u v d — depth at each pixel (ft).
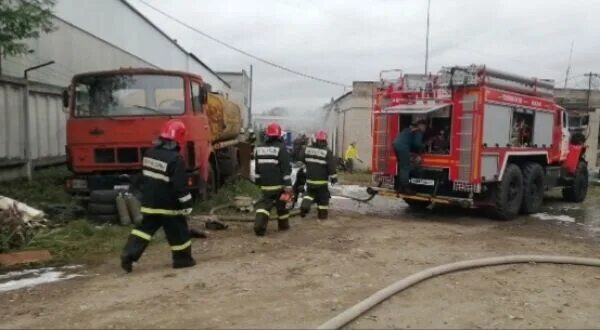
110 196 27.22
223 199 35.04
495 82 32.12
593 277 20.76
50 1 30.50
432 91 33.12
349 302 16.46
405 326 14.56
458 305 16.55
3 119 32.60
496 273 20.63
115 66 58.65
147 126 27.76
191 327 14.24
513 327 14.82
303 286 18.16
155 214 19.71
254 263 21.11
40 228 24.38
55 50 42.63
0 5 25.58
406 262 21.89
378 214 36.29
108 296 16.98
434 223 32.65
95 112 28.37
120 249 23.13
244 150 48.26
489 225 32.71
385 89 35.83
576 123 45.65
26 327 14.37
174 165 19.42
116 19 58.85
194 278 18.98
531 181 37.27
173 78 28.71
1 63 34.45
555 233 30.76
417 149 33.63
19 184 32.76
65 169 39.34
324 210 31.96
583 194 46.85
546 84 38.78
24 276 19.56
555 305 16.99
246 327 14.23
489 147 32.04
